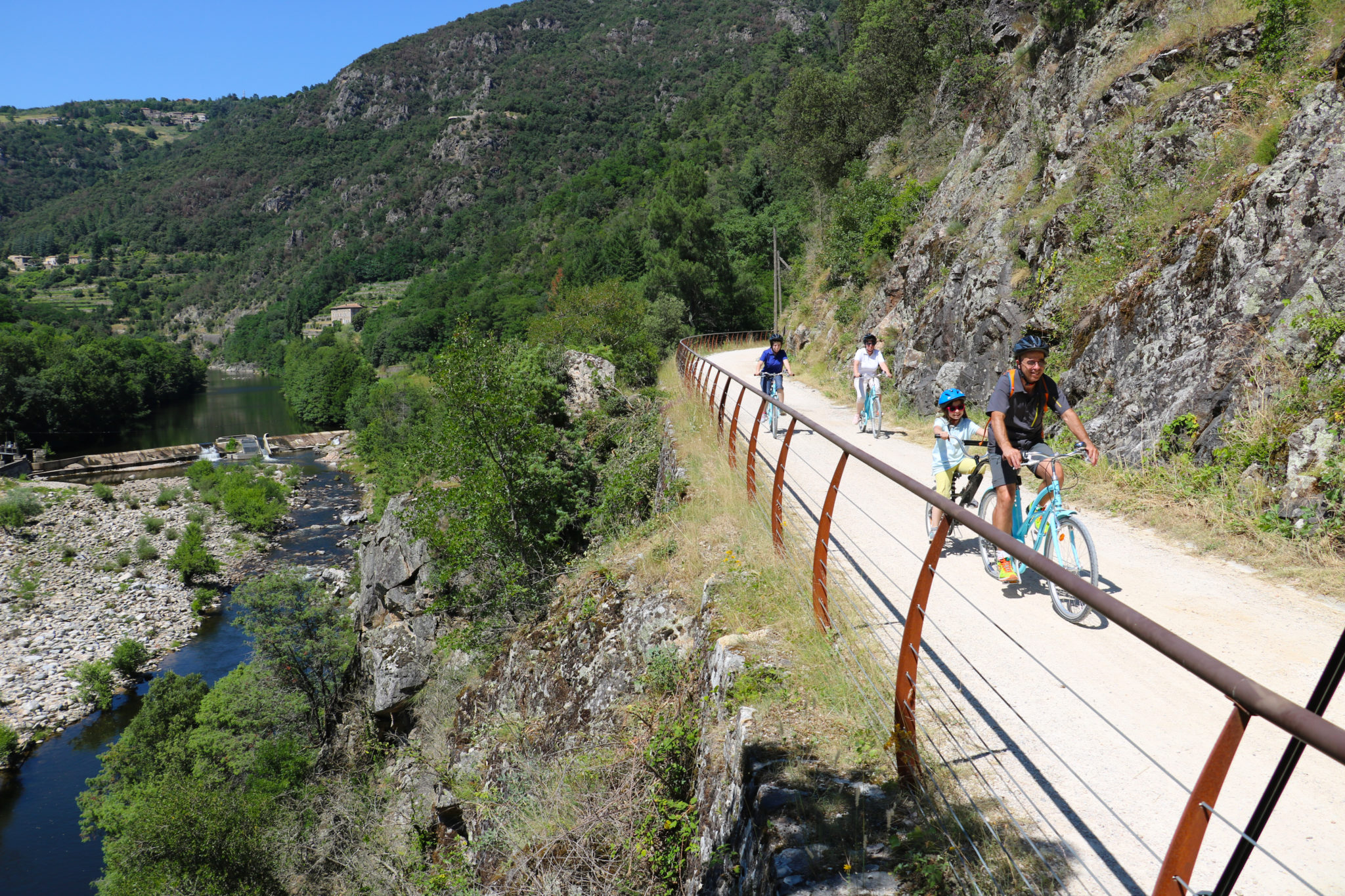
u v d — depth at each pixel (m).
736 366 27.09
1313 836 2.99
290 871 19.28
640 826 5.88
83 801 27.67
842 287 27.28
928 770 3.62
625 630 8.04
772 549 7.10
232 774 27.66
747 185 85.75
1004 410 5.52
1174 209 9.89
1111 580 5.84
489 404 17.14
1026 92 17.27
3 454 81.75
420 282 184.88
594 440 20.78
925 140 28.77
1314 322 6.85
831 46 114.06
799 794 3.71
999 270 13.62
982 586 5.83
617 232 94.06
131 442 100.00
